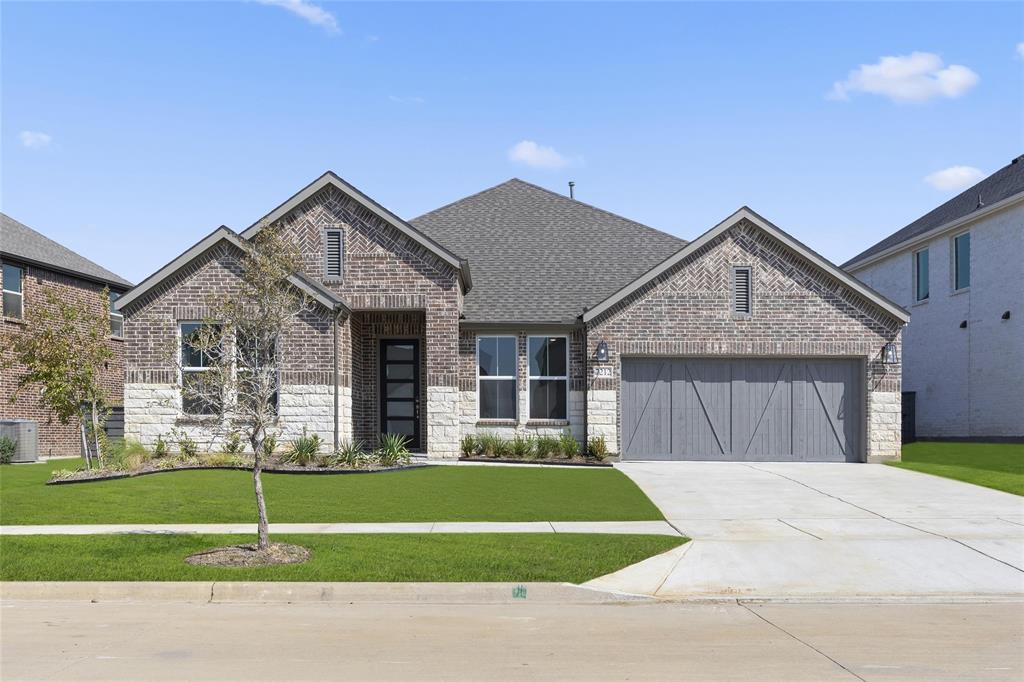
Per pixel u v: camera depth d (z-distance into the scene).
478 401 22.17
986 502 15.09
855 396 21.53
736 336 21.28
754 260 21.38
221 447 19.64
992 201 25.88
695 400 21.52
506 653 7.39
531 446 21.22
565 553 10.90
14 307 26.12
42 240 29.44
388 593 9.45
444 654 7.36
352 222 21.11
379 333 22.62
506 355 22.27
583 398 21.88
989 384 26.28
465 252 25.47
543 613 8.87
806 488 16.72
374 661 7.15
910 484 17.31
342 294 21.00
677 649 7.54
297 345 19.81
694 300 21.31
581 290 23.34
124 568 10.10
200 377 13.08
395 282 20.97
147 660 7.20
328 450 19.72
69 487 15.97
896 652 7.47
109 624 8.38
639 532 12.36
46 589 9.51
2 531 12.37
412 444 22.78
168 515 13.55
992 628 8.31
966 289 27.47
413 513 13.78
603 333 21.31
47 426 27.17
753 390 21.53
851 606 9.23
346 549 11.01
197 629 8.19
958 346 27.91
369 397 22.61
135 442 19.42
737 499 15.39
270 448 18.95
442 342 20.91
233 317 11.64
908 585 9.93
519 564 10.32
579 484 16.89
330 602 9.33
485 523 13.00
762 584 9.94
